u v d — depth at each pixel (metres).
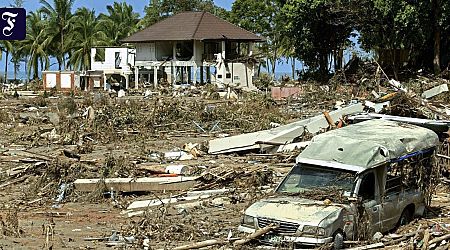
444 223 13.65
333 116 26.27
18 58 82.88
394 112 24.53
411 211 13.78
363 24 58.34
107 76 70.00
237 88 53.06
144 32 69.81
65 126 29.50
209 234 13.16
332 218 11.22
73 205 16.84
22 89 68.69
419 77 49.50
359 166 12.30
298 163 12.88
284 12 60.56
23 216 15.43
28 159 21.55
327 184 12.23
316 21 59.94
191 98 47.56
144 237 12.99
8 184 19.06
